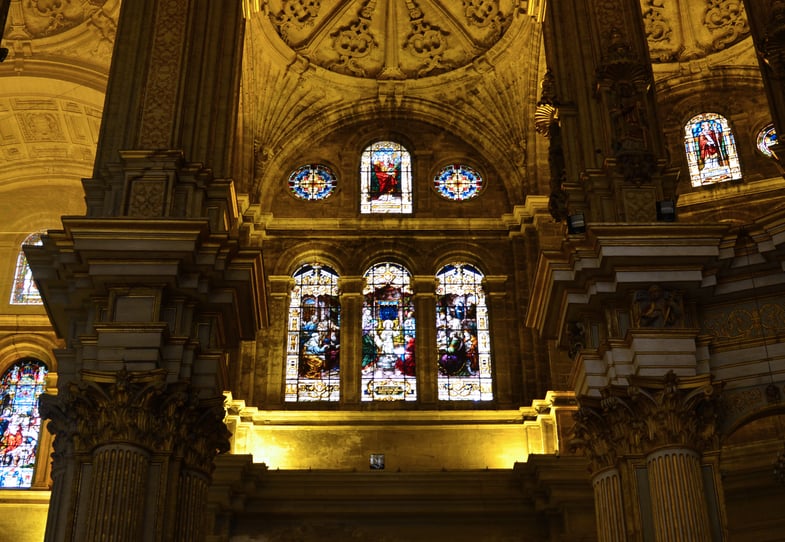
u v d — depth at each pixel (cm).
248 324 1992
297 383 2780
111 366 1741
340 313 2867
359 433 2680
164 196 1886
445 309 2889
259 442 2661
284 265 2900
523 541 2475
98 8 2811
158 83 2022
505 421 2691
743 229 1856
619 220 1905
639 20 2173
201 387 1819
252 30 2864
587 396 1814
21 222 3178
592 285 1853
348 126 3142
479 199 3033
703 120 3002
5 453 2856
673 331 1802
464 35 3028
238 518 2480
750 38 2962
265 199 2986
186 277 1838
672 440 1730
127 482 1669
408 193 3052
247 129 2973
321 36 3008
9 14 2803
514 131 3053
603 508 1781
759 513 2431
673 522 1677
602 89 2047
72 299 1872
